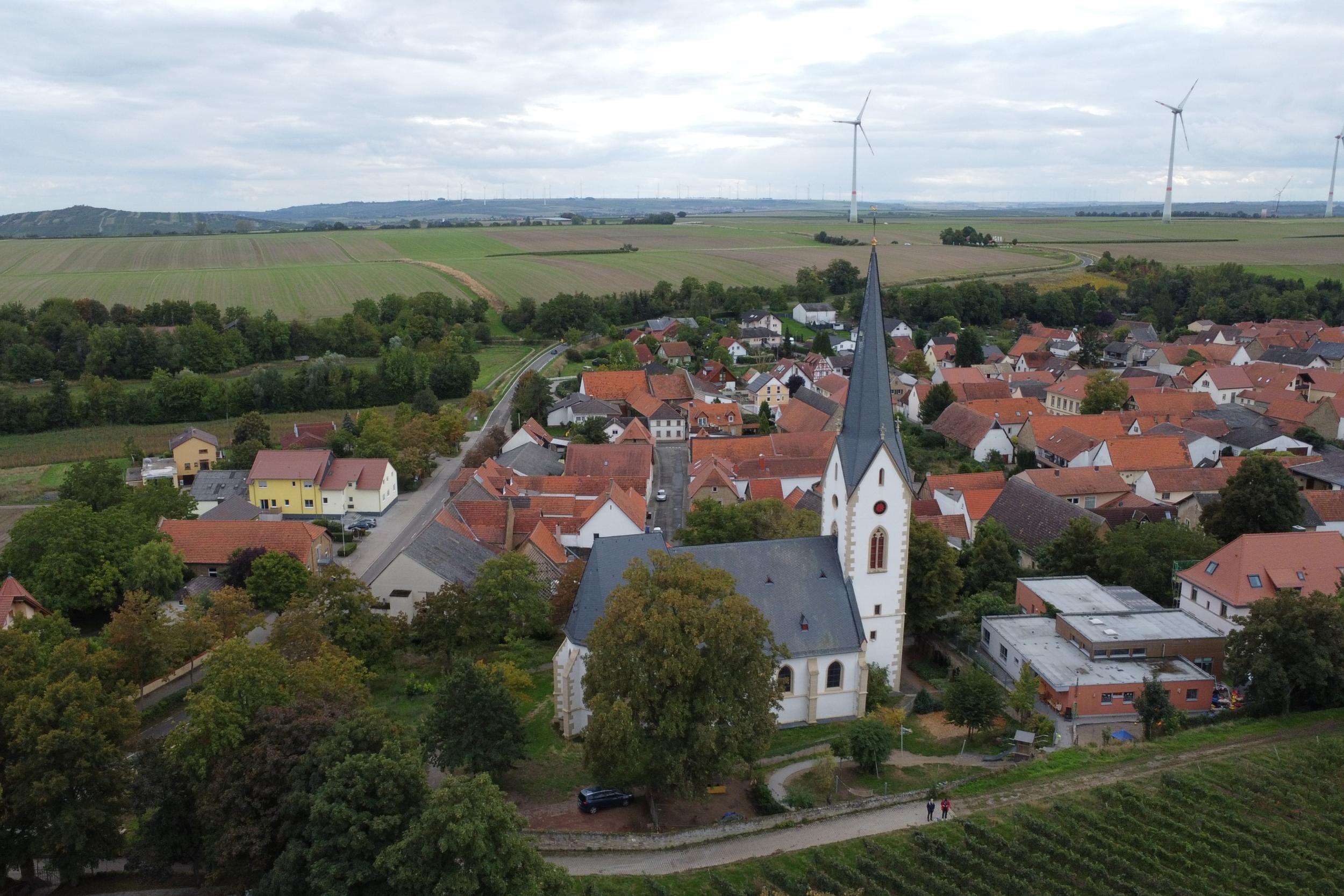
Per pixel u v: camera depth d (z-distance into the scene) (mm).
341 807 50375
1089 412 190125
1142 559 102062
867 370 79312
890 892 57031
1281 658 76562
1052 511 120562
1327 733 73125
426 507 151250
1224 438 166875
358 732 55281
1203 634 87062
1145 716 76812
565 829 64125
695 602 64688
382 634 85875
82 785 57062
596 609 77938
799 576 82062
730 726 63781
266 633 98812
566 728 77875
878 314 78812
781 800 67875
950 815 64062
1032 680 78000
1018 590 102125
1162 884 56344
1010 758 73250
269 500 144375
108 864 62250
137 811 57781
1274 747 71062
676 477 167000
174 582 105875
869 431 79375
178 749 57031
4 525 140375
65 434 195250
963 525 124375
